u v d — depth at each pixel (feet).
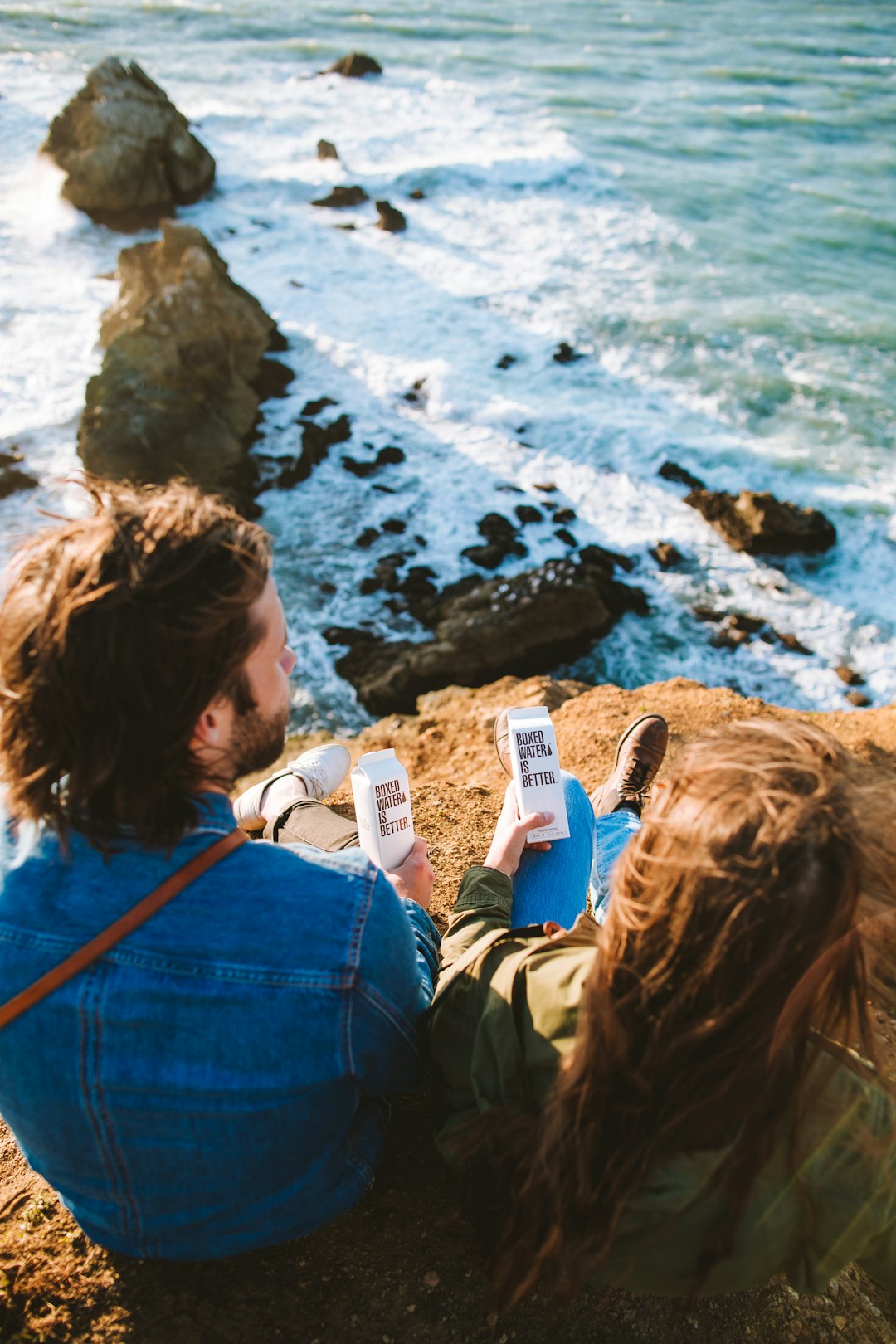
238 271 67.56
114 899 4.18
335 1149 5.31
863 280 72.69
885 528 47.01
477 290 67.00
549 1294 6.17
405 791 7.08
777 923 3.53
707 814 3.72
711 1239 4.21
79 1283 6.03
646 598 42.57
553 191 85.56
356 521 45.55
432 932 6.36
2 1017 4.21
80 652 3.66
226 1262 6.15
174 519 3.85
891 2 167.63
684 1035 3.76
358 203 79.66
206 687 3.83
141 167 72.33
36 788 3.94
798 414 55.98
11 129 86.94
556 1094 4.24
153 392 45.91
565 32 139.33
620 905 3.98
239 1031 4.26
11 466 45.37
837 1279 7.09
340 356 57.72
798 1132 4.05
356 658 37.63
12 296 61.16
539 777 7.06
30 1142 4.67
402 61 121.08
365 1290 6.07
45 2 126.82
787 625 41.75
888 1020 9.61
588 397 56.18
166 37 120.67
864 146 102.89
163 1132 4.42
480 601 39.42
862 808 3.71
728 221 81.66
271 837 7.86
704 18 152.25
